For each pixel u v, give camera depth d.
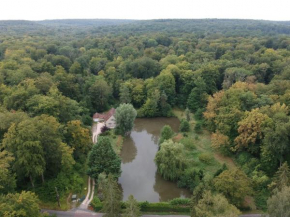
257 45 142.88
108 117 86.56
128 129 82.12
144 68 114.56
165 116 99.69
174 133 82.62
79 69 111.62
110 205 41.19
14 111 60.62
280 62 101.00
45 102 63.09
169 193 56.72
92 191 53.84
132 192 57.38
